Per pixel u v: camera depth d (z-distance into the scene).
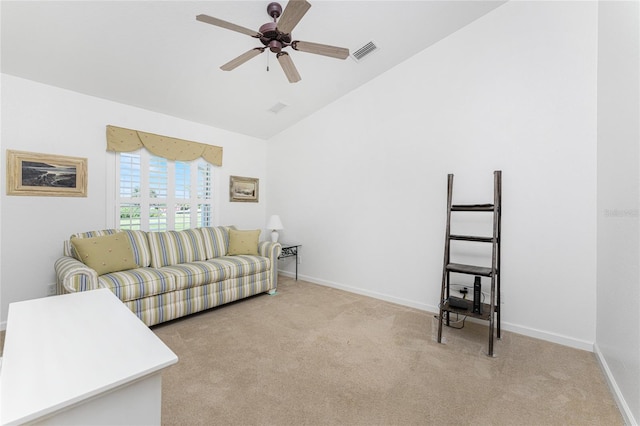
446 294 2.85
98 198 3.14
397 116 3.33
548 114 2.41
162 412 1.52
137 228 3.46
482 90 2.74
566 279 2.35
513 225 2.58
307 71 3.25
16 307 1.27
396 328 2.63
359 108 3.68
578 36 2.28
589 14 2.24
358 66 3.27
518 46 2.54
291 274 4.56
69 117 2.95
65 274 2.16
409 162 3.24
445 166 2.97
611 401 1.66
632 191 1.52
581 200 2.29
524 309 2.54
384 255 3.45
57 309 1.25
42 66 2.57
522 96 2.53
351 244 3.78
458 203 2.89
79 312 1.22
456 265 2.52
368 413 1.54
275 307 3.17
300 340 2.38
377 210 3.52
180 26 2.37
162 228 3.70
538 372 1.94
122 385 0.75
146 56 2.64
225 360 2.05
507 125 2.61
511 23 2.57
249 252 3.75
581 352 2.23
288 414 1.52
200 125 4.09
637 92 1.47
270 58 2.91
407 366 2.00
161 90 3.18
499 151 2.65
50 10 2.05
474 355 2.16
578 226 2.30
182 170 3.91
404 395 1.69
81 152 3.02
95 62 2.62
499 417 1.52
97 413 0.74
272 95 3.65
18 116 2.65
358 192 3.70
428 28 2.80
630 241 1.54
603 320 2.02
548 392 1.73
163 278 2.62
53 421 0.67
